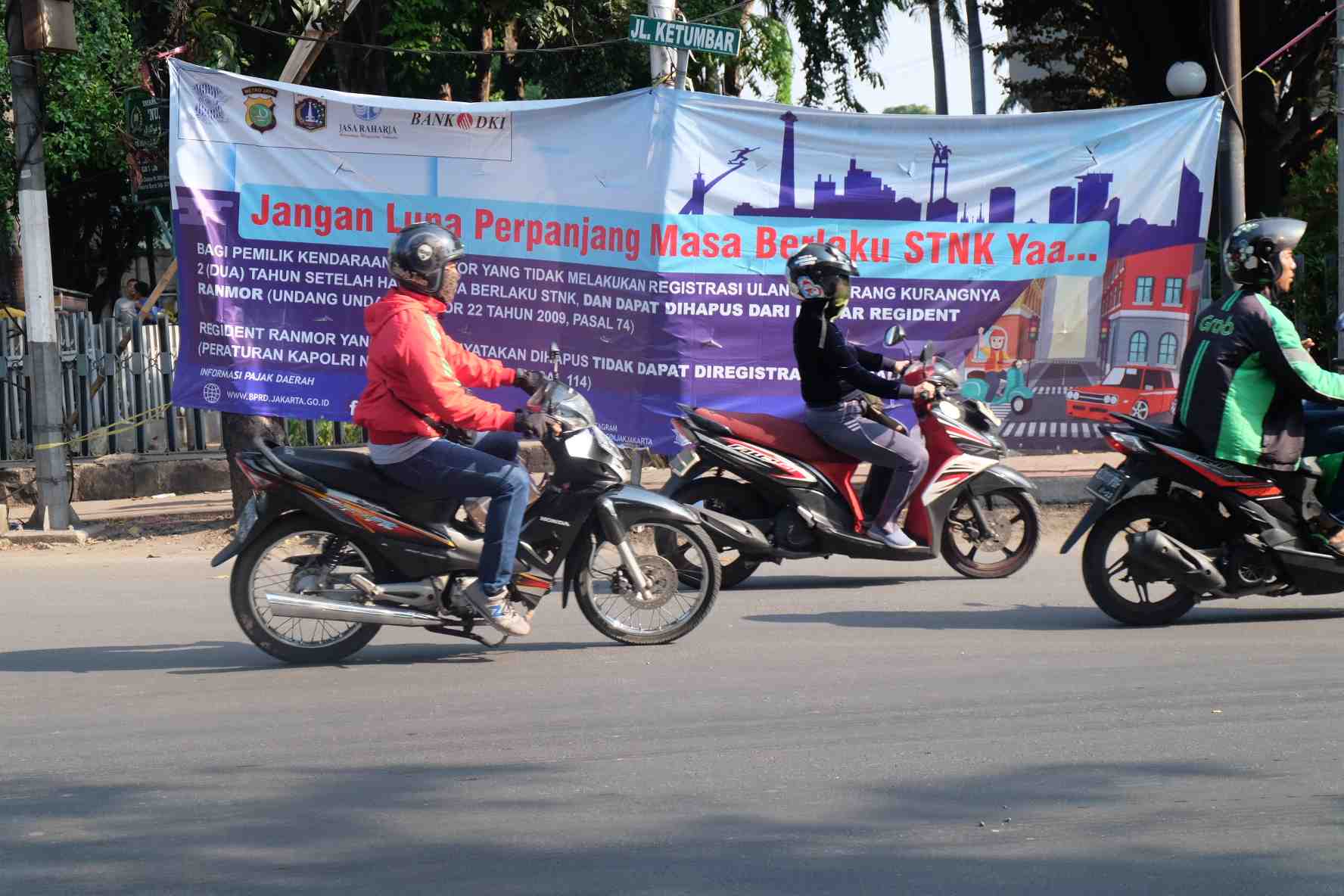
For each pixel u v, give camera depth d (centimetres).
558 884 374
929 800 438
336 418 1044
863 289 1050
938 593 809
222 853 401
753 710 548
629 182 1027
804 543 806
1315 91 2381
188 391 1038
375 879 379
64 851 405
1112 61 2948
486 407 596
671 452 1046
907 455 794
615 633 667
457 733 521
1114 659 622
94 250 2545
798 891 368
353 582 618
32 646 696
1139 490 685
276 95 1018
